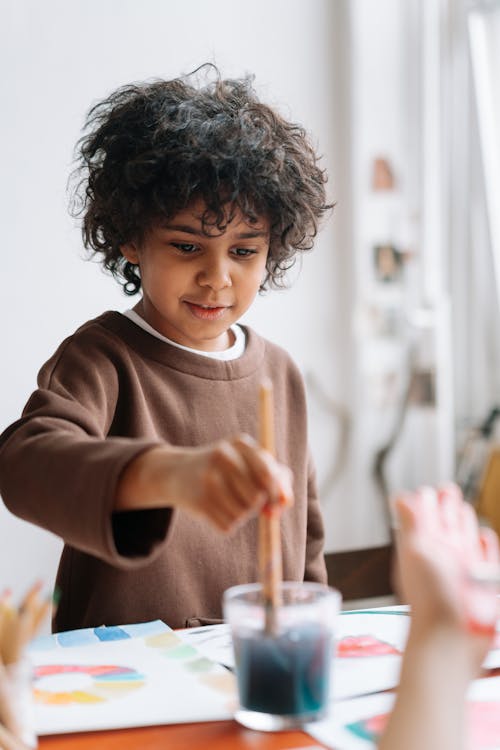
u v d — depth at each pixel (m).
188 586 1.10
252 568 1.14
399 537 0.65
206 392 1.17
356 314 2.61
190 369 1.16
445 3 2.67
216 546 1.12
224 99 1.17
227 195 1.04
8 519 2.17
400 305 2.67
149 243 1.09
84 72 2.22
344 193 2.58
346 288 2.60
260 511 0.65
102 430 1.06
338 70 2.55
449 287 2.75
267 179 1.07
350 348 2.61
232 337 1.27
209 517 0.64
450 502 0.68
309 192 1.19
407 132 2.66
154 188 1.05
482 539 0.67
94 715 0.69
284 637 0.67
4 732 0.61
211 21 2.37
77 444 0.79
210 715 0.69
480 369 2.75
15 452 0.85
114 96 1.24
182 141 1.06
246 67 2.42
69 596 1.08
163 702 0.72
